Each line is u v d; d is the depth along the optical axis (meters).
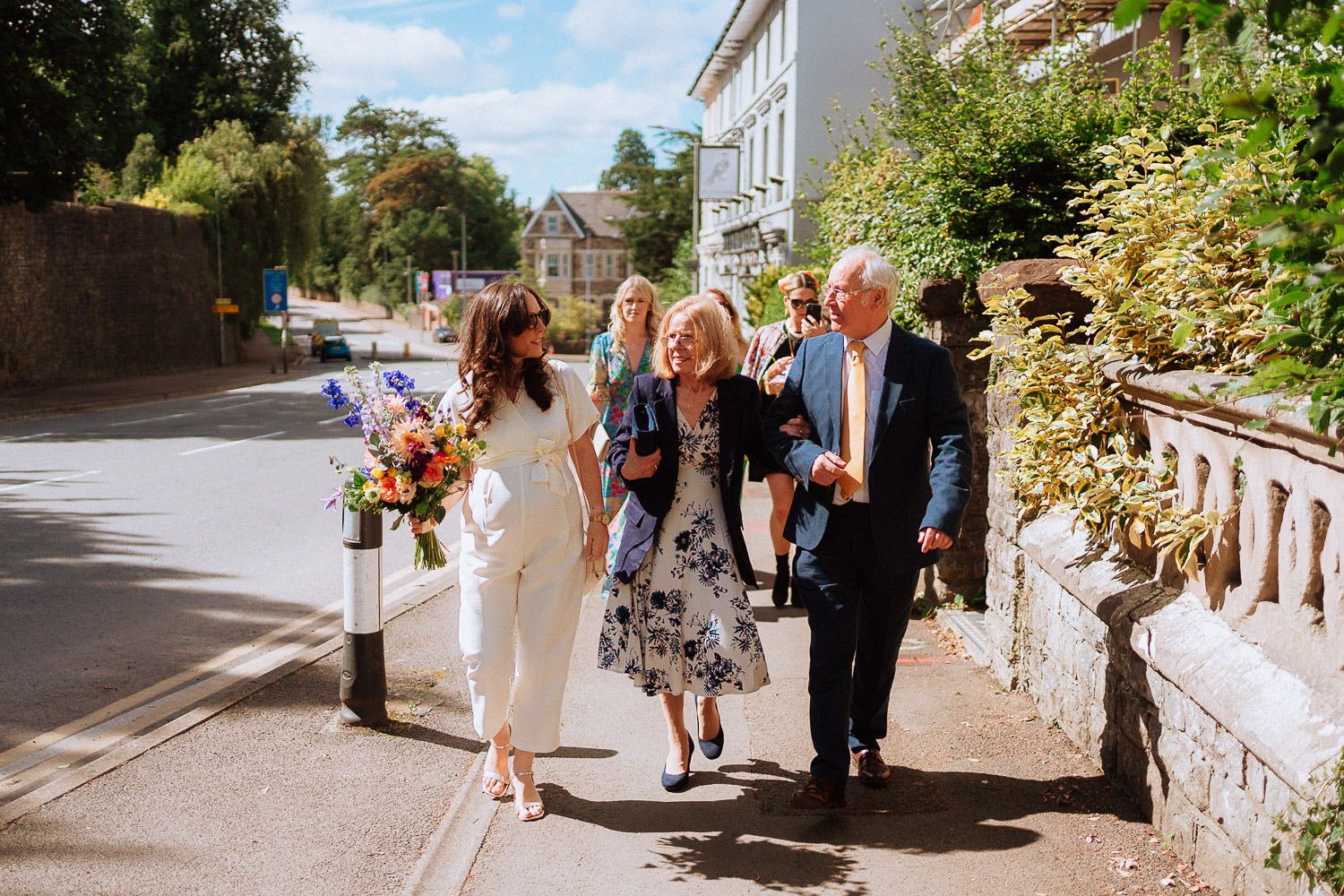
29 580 7.34
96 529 9.23
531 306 3.56
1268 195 2.67
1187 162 3.76
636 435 3.71
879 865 3.22
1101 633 3.78
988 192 6.29
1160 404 3.48
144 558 8.11
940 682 4.91
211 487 11.78
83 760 4.22
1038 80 7.78
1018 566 4.69
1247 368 3.13
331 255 119.19
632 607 3.85
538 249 91.81
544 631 3.59
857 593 3.71
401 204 103.44
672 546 3.79
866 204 9.45
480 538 3.59
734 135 36.38
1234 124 3.27
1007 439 4.78
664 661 3.79
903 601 3.77
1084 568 3.95
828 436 3.72
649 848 3.37
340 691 4.97
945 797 3.68
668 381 3.80
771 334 6.22
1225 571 3.10
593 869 3.23
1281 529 2.75
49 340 30.08
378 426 3.71
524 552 3.58
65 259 30.98
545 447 3.59
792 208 26.45
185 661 5.60
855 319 3.69
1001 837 3.36
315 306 115.81
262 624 6.38
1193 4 1.69
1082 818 3.46
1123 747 3.61
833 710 3.63
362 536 4.38
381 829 3.54
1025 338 4.20
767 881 3.13
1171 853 3.20
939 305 5.86
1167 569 3.52
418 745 4.30
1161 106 7.07
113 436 17.25
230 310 43.66
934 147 6.79
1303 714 2.52
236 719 4.57
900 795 3.72
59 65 25.62
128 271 35.72
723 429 3.79
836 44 26.44
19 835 3.46
